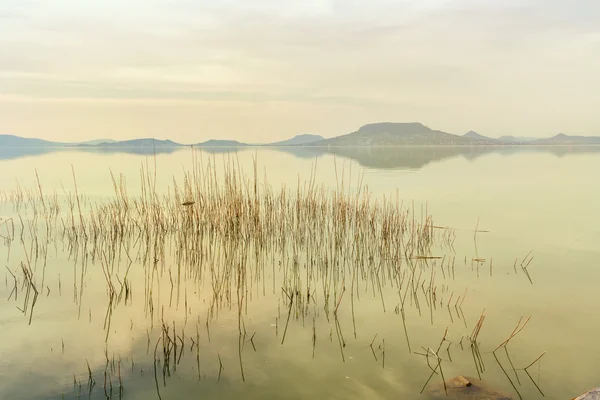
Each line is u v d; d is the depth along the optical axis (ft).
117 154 193.26
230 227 37.88
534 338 18.98
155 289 25.21
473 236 37.96
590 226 41.70
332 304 23.09
